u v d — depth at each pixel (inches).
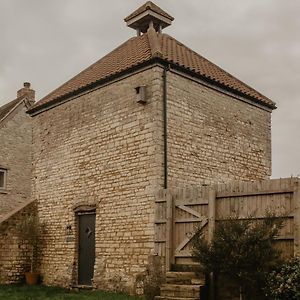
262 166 673.0
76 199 636.7
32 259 685.9
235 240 393.7
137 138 563.2
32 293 555.8
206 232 471.5
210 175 593.3
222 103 630.5
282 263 399.5
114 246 569.9
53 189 680.4
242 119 655.8
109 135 601.3
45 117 718.5
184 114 576.4
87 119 638.5
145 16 698.2
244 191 450.0
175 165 554.6
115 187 581.6
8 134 946.7
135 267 538.3
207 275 444.8
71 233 636.1
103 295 520.4
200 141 589.9
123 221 563.8
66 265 634.8
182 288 434.3
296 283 376.2
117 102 597.3
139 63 565.3
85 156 633.0
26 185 958.4
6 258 669.3
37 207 705.0
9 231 677.3
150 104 554.6
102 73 642.2
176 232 501.0
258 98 676.1
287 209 421.1
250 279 390.6
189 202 491.8
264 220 412.8
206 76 602.9
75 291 578.2
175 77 575.2
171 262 495.5
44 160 706.2
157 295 466.3
